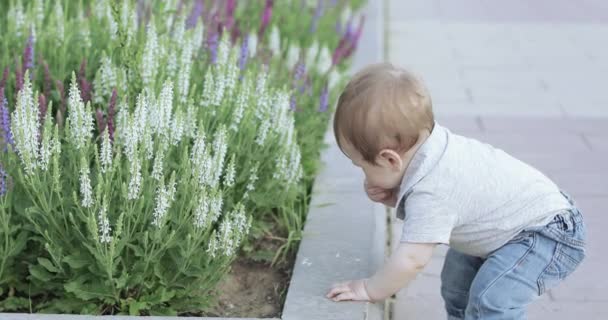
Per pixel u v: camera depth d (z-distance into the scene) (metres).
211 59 4.18
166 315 2.93
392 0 9.48
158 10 4.39
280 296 3.19
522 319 2.65
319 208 3.68
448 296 3.03
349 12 7.76
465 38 7.68
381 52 6.73
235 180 3.44
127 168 2.89
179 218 2.90
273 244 3.55
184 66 3.51
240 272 3.37
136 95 3.43
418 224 2.58
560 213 2.62
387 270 2.69
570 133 5.21
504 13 8.75
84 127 2.89
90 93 3.50
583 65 6.80
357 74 2.68
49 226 2.91
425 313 3.20
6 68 3.61
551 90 6.12
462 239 2.70
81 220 2.92
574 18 8.53
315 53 5.26
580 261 2.68
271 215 3.76
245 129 3.51
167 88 3.01
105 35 4.04
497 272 2.60
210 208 2.91
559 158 4.80
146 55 3.45
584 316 3.18
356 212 3.64
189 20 4.62
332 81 4.96
